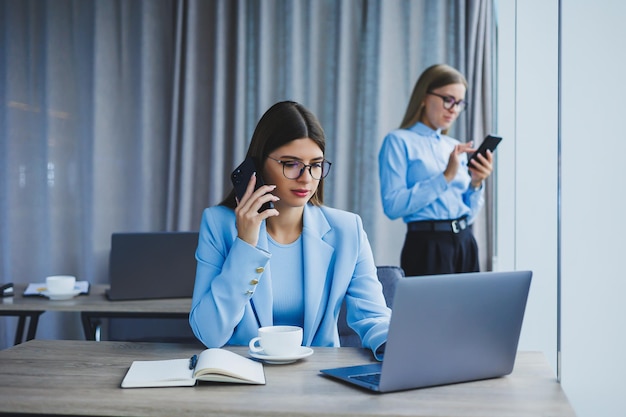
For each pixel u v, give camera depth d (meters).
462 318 1.50
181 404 1.36
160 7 4.59
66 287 3.03
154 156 4.62
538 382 1.55
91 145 4.61
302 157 1.82
